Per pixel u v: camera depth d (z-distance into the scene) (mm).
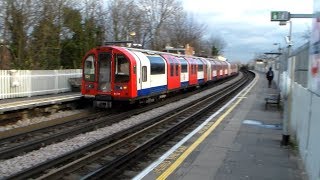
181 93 35531
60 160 10289
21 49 31953
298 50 13109
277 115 18844
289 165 9398
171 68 29359
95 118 19562
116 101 22344
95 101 22359
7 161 10734
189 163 9391
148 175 8398
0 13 32125
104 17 51656
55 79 27234
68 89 28719
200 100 28703
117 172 9344
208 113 20719
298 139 11219
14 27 32188
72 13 38750
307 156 8844
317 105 7844
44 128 15602
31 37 33375
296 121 12305
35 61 32250
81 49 38500
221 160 9727
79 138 14258
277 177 8391
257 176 8430
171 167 9008
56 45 35312
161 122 17188
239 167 9109
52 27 34531
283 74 26875
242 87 44281
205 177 8281
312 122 8445
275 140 12484
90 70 22359
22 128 16016
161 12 71438
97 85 22172
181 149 10922
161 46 73688
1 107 17500
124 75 21656
